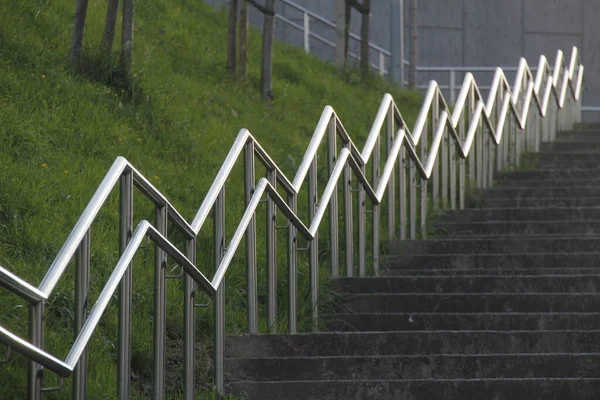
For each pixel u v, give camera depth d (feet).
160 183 102.17
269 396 69.51
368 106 179.42
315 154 90.79
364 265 95.81
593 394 67.05
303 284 90.17
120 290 60.85
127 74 120.37
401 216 106.52
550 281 90.27
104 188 58.80
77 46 119.44
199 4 196.44
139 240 60.23
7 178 84.94
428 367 72.08
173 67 148.97
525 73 148.46
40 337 52.70
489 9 269.64
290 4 245.04
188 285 67.92
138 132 113.50
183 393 68.23
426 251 103.40
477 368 71.67
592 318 80.48
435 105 120.88
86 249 57.67
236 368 72.69
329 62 202.59
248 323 77.97
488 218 115.85
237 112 142.31
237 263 92.12
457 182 124.98
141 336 73.61
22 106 102.27
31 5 129.80
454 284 90.68
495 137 130.62
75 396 56.54
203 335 79.10
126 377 60.95
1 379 58.95
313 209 90.79
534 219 115.14
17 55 113.91
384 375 72.18
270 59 157.69
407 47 264.52
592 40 274.77
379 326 83.92
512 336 75.46
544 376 71.15
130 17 121.60
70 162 95.91
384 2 263.70
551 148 153.58
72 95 110.11
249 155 79.66
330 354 75.51
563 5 273.54
